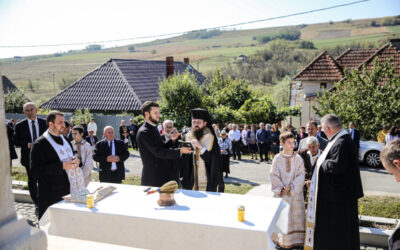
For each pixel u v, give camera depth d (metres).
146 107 4.69
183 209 3.39
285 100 53.62
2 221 1.88
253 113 21.78
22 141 6.47
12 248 1.83
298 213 4.99
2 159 1.87
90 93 27.73
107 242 3.37
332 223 4.38
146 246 3.23
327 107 17.25
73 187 4.89
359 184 4.32
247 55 130.75
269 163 14.25
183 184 5.18
